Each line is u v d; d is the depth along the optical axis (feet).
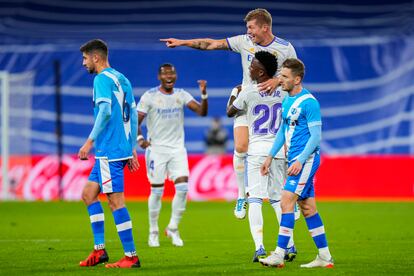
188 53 352.08
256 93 107.04
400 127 330.54
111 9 392.27
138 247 130.93
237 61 349.61
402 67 336.70
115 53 353.10
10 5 392.68
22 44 354.33
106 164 99.25
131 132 101.76
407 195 262.06
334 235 151.94
